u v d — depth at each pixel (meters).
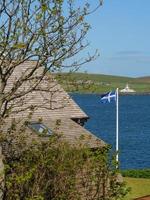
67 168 15.34
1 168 13.70
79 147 16.39
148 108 199.00
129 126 119.06
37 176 14.75
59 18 13.20
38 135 16.30
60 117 30.97
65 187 15.33
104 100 39.62
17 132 17.62
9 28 13.02
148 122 130.75
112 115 161.75
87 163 15.66
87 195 15.74
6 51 13.13
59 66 13.64
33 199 13.65
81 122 32.97
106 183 15.72
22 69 30.22
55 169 15.06
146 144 80.31
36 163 14.79
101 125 122.56
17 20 13.04
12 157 15.48
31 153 15.14
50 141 15.53
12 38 12.98
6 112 14.37
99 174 15.66
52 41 13.35
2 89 13.73
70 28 13.39
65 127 29.20
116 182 15.60
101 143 26.00
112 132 104.06
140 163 59.22
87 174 15.66
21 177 13.34
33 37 13.22
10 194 13.88
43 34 13.21
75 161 15.45
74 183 15.48
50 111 30.47
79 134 28.39
